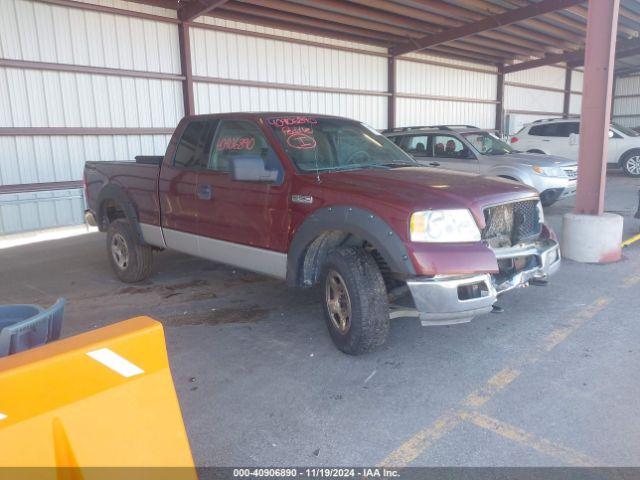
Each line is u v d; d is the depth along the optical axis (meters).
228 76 12.00
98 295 5.85
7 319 2.46
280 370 3.87
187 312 5.20
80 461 1.81
